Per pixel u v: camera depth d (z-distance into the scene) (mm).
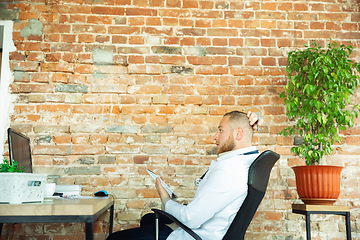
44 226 2482
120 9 2799
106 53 2734
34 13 2740
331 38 2871
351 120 2400
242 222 1370
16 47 2689
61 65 2689
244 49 2820
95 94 2680
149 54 2758
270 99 2760
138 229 1576
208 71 2768
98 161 2592
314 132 2549
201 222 1383
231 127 1609
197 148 2656
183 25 2818
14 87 2627
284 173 2670
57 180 2533
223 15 2855
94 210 1371
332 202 2281
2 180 1353
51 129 2600
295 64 2562
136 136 2646
